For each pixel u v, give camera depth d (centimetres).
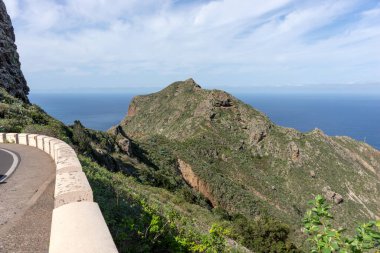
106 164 3594
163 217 1062
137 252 674
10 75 5356
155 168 7244
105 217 731
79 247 342
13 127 2772
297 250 3175
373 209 10506
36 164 1432
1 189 1002
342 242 446
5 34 5659
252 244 2983
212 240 952
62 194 534
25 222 696
